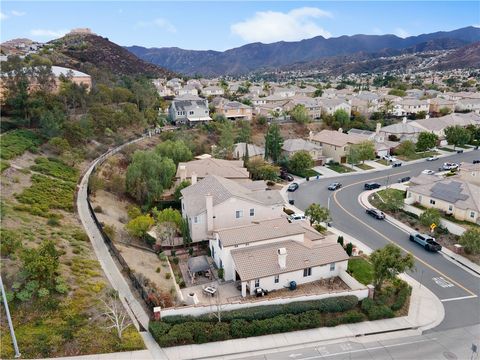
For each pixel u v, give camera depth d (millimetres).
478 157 94938
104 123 80562
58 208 47344
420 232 52500
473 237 44125
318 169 87000
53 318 28516
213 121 108250
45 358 26016
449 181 60969
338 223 55969
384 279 37625
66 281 32094
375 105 142375
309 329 31703
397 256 36156
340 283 39188
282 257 37000
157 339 28781
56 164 60375
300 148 88500
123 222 50281
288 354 28812
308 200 66062
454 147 104312
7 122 69250
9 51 168875
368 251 46875
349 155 86438
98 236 42750
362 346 29953
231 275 39594
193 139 89250
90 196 53469
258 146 95375
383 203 61156
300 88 179625
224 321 31438
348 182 76812
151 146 82188
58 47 190875
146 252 43250
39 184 51219
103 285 33094
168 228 45031
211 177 54844
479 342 30594
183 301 34188
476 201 54562
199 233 47406
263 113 127000
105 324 29234
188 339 29297
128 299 32656
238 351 28859
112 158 70500
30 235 36875
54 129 67375
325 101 130875
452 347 30000
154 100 121750
